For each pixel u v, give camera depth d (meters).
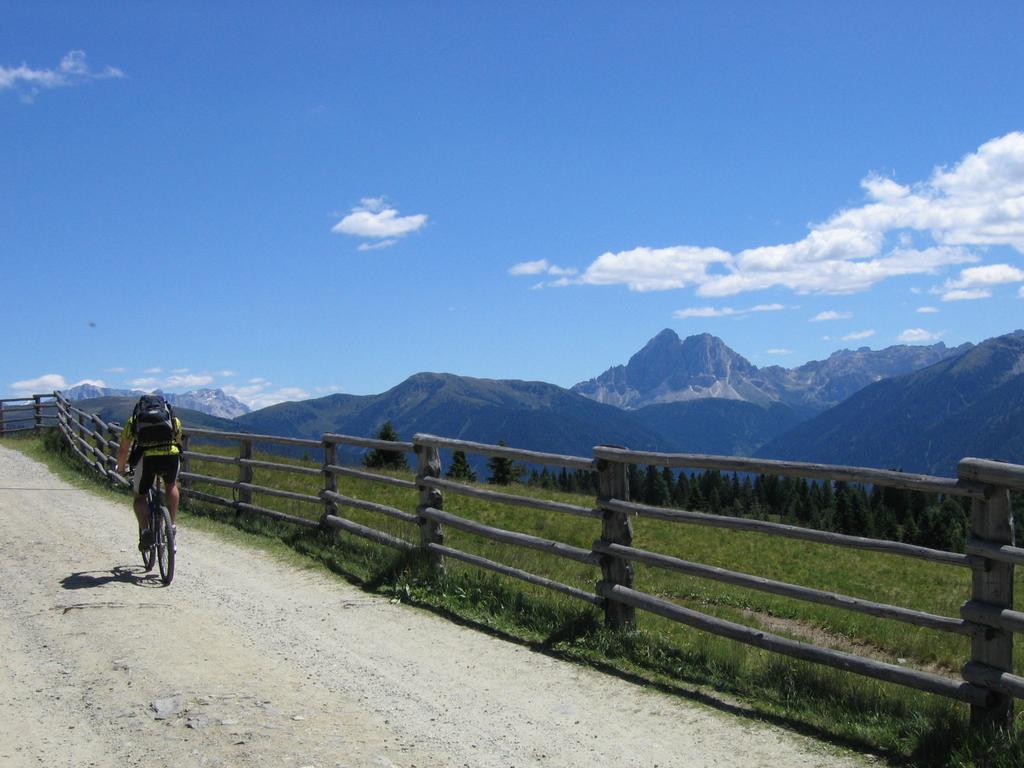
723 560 22.31
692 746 5.91
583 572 13.76
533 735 6.08
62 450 27.41
